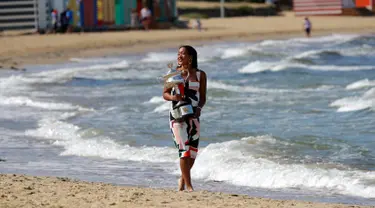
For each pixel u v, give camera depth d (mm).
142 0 99625
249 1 151750
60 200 14805
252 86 45531
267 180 20094
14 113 35281
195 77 16422
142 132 28812
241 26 108500
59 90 44500
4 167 22203
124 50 74688
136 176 20766
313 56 64500
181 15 128125
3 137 28516
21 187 16250
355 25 107938
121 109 35469
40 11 88812
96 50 73750
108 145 25906
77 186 16688
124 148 25422
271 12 141750
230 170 21156
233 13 138500
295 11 130125
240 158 22734
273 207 14586
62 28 89688
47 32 88625
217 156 23047
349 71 54531
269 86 45875
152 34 91312
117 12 96250
